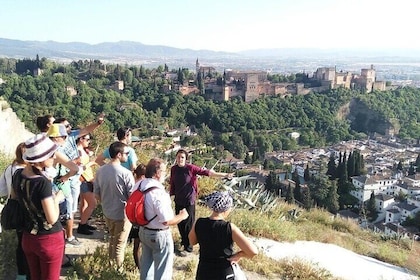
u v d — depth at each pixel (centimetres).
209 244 392
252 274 648
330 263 820
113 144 507
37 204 361
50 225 371
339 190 5000
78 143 612
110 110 8119
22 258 419
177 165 622
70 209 564
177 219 452
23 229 370
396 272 874
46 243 369
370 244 1207
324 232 1156
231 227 391
